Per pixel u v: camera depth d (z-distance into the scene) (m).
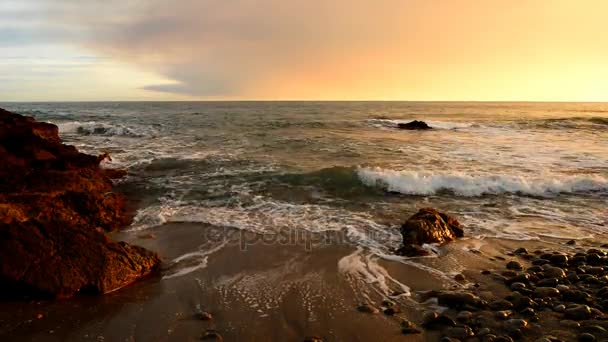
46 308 4.92
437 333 4.46
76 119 32.47
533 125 30.41
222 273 6.02
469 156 16.03
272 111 50.75
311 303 5.15
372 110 56.28
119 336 4.38
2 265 5.09
